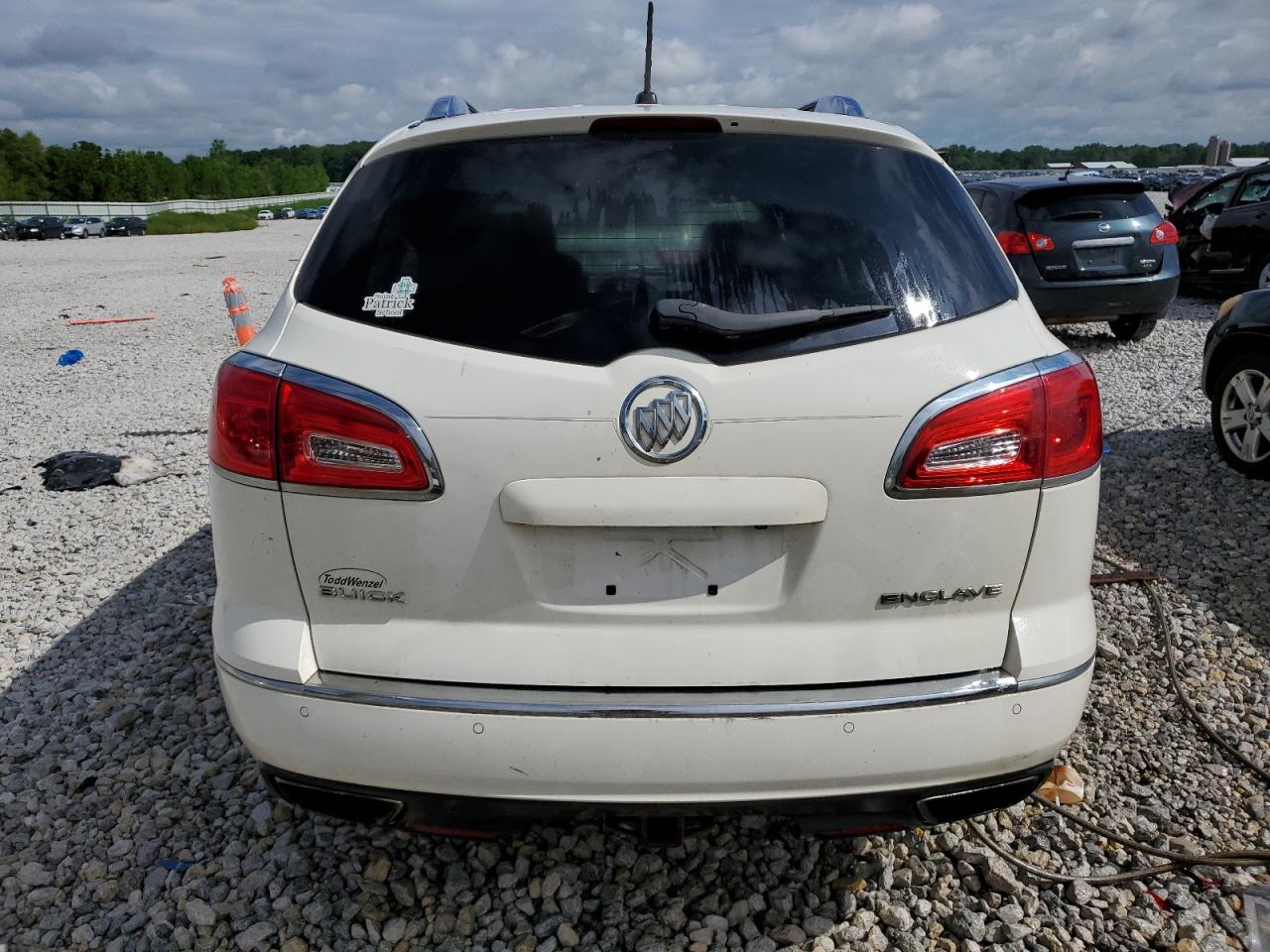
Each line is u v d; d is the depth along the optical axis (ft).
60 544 16.71
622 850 8.70
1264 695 11.21
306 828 9.00
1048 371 6.59
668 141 7.14
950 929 7.90
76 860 8.71
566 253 6.66
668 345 6.27
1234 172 40.04
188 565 15.43
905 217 7.02
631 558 6.43
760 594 6.47
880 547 6.38
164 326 45.88
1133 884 8.27
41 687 11.85
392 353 6.43
